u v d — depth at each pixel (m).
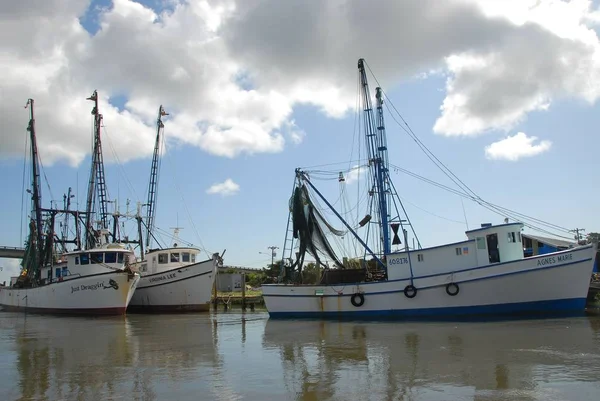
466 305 35.19
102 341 28.20
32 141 65.44
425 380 15.70
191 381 16.70
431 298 36.41
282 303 42.69
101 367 19.75
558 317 32.62
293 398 14.12
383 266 41.81
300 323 37.19
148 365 19.98
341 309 40.00
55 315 52.59
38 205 64.75
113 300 49.06
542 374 15.93
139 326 37.41
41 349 25.38
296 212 44.59
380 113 47.44
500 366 17.38
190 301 55.06
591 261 33.16
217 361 20.64
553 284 33.25
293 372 17.83
